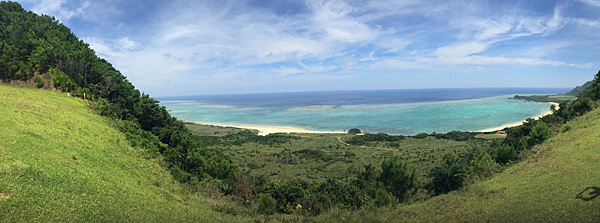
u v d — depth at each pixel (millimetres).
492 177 27109
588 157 20359
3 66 51344
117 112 47344
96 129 32000
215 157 42062
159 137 49312
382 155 81438
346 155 83750
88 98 50344
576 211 12898
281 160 77188
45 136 21453
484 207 17328
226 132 141250
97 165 20047
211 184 29109
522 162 28188
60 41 64812
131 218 14562
